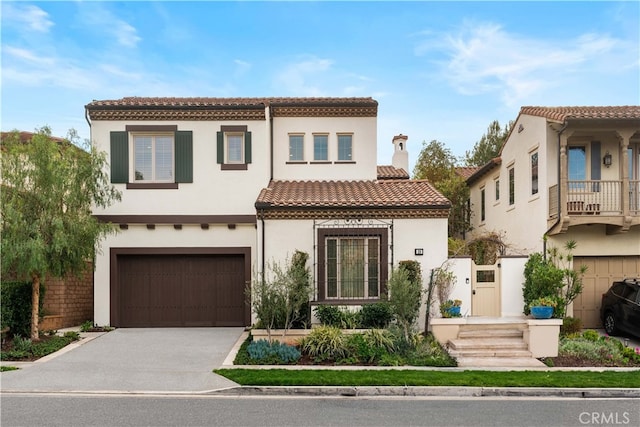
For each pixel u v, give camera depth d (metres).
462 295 13.27
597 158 15.58
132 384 8.88
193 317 14.80
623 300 13.24
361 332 11.80
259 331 12.01
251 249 14.83
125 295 14.75
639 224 14.20
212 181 14.91
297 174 16.42
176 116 14.89
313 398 8.32
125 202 14.69
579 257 15.09
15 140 11.96
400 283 11.47
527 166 16.97
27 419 7.09
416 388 8.59
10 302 11.77
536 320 11.15
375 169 16.42
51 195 11.38
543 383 8.81
